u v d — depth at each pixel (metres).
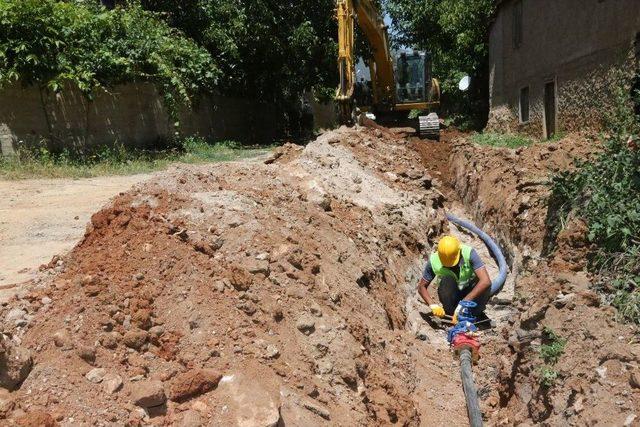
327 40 23.84
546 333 5.45
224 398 3.68
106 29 16.45
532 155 11.26
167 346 4.07
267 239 5.61
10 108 13.80
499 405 5.79
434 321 7.73
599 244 6.21
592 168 7.06
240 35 21.91
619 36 11.96
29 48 13.81
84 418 3.33
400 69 19.20
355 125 15.17
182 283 4.55
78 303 4.16
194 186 6.48
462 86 23.55
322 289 5.49
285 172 8.55
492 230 10.63
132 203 5.70
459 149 15.36
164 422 3.53
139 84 17.09
